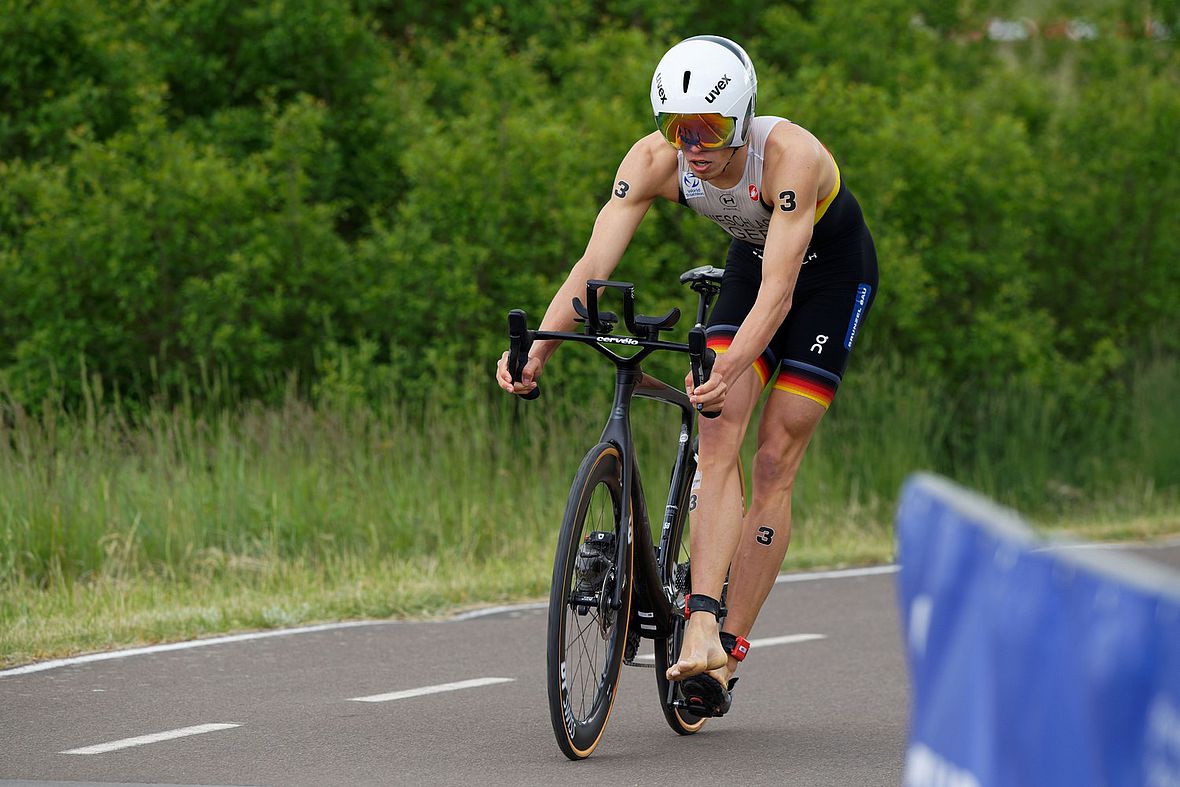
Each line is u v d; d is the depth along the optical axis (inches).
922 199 2012.8
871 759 634.8
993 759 161.6
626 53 2034.9
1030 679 153.5
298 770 594.2
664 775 596.1
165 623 957.8
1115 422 2156.7
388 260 1706.4
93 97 1739.7
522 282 1683.1
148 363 1660.9
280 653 890.7
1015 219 2130.9
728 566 634.2
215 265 1668.3
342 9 1967.3
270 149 1822.1
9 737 653.9
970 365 2054.6
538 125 1792.6
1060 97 2640.3
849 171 1962.4
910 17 2487.7
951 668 170.4
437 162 1711.4
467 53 2108.8
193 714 708.0
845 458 1784.0
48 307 1620.3
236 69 1990.7
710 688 609.9
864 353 1975.9
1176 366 2228.1
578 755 611.2
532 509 1445.6
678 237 1833.2
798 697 785.6
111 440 1347.2
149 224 1620.3
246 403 1593.3
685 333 1742.1
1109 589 140.8
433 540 1346.0
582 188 1728.6
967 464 2026.3
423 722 695.1
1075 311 2327.8
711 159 594.2
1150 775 135.3
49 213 1612.9
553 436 1541.6
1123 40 2842.0
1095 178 2341.3
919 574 178.4
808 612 1115.3
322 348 1686.8
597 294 591.8
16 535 1140.5
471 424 1534.2
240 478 1312.7
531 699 756.6
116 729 671.8
